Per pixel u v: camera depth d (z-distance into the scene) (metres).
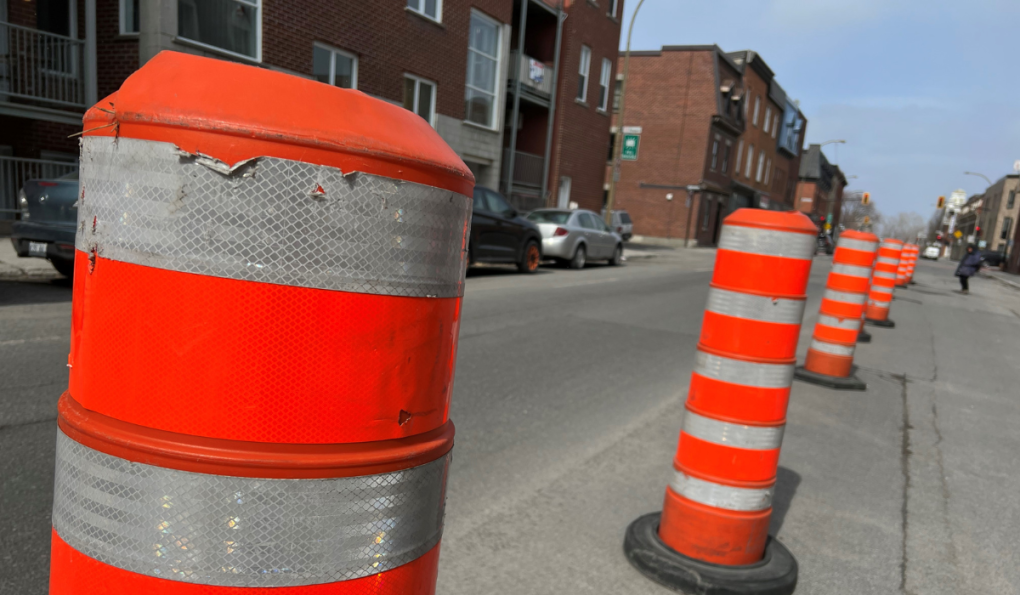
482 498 3.19
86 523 0.83
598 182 24.53
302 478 0.80
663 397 5.21
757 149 42.50
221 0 10.98
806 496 3.54
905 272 19.52
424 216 0.87
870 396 5.85
